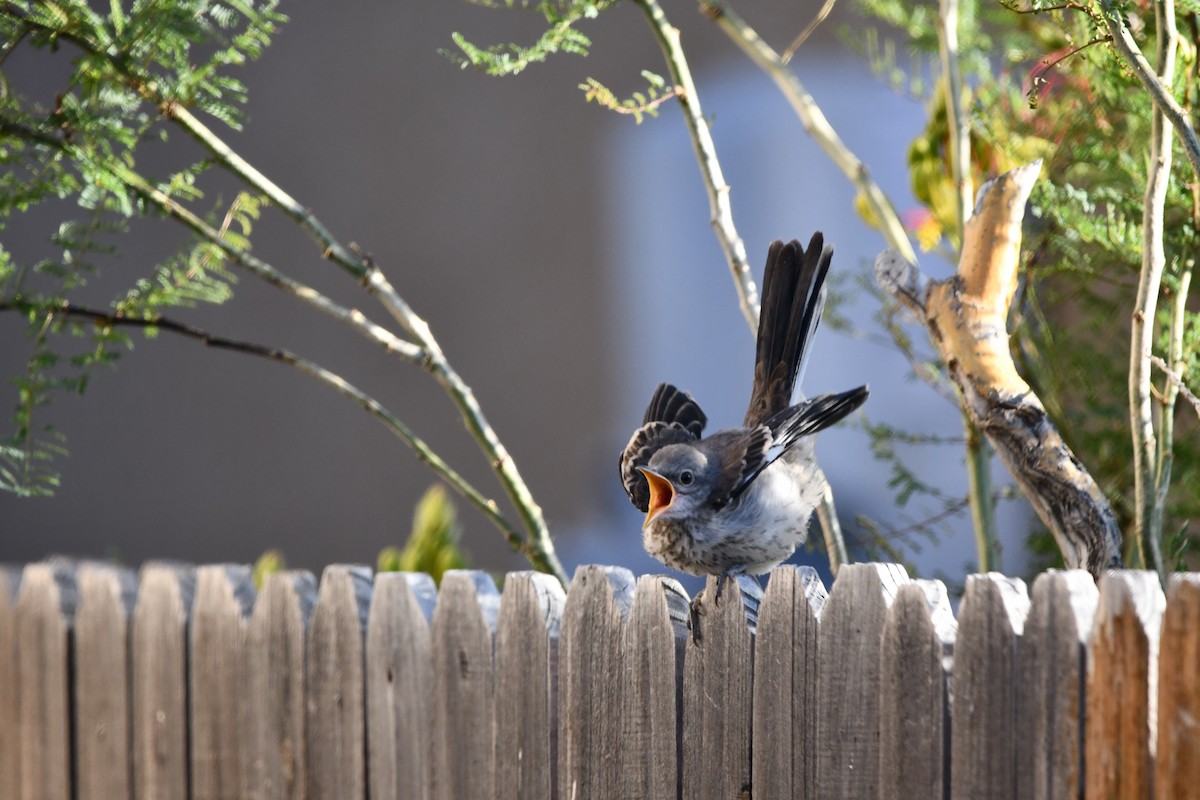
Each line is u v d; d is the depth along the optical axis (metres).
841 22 14.61
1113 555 5.44
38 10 7.07
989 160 8.07
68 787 7.08
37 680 7.18
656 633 5.32
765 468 6.38
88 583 6.99
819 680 4.88
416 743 5.97
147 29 6.81
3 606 7.30
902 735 4.67
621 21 15.95
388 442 16.64
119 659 6.89
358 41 16.38
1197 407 5.29
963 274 5.88
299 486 16.77
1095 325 7.81
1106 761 4.15
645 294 16.78
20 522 17.00
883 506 13.97
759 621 5.05
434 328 16.66
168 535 16.92
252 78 16.34
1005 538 12.68
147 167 16.05
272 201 7.53
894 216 8.17
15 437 7.44
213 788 6.58
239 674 6.50
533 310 16.70
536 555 7.64
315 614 6.26
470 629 5.82
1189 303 7.96
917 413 14.41
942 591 4.80
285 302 16.59
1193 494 7.43
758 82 15.64
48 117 7.09
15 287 7.88
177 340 16.81
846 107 15.20
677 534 6.41
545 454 16.80
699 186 16.55
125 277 15.54
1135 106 6.61
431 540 9.47
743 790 5.10
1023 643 4.36
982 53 8.82
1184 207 6.52
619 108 7.30
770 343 6.86
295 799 6.32
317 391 16.66
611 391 16.77
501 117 16.42
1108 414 7.57
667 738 5.30
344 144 16.47
